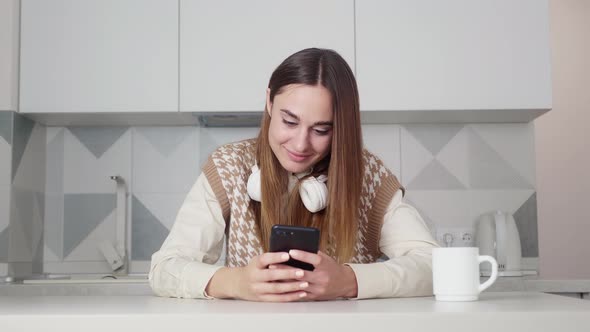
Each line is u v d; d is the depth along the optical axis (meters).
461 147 2.89
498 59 2.57
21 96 2.57
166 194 2.87
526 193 2.87
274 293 1.06
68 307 0.90
